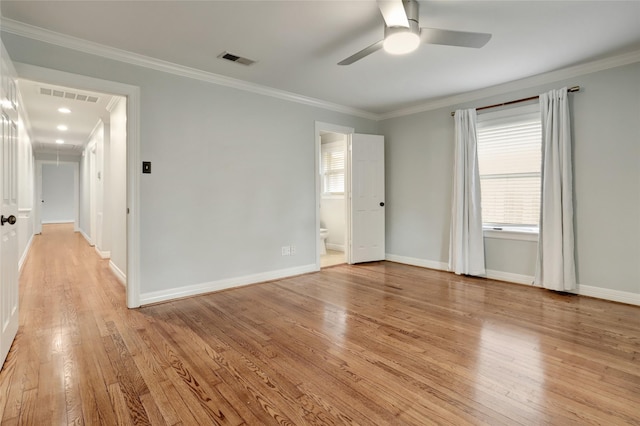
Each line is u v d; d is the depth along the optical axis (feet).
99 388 5.99
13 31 8.22
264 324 8.98
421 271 15.21
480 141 13.92
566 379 6.23
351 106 15.99
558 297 11.23
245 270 12.89
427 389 5.95
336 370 6.60
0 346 6.43
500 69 11.37
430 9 7.76
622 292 10.59
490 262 13.73
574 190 11.42
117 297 11.36
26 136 18.94
